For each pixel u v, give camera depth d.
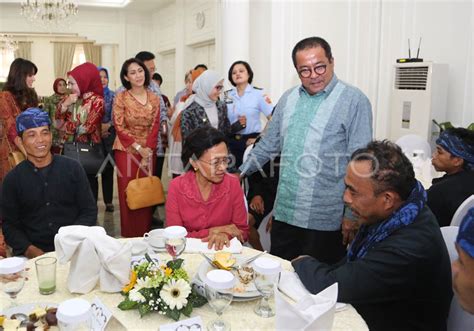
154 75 5.73
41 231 2.12
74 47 11.29
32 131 2.00
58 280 1.41
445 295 1.35
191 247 1.67
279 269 1.24
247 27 4.56
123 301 1.25
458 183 2.22
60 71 11.33
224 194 1.95
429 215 1.35
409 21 4.20
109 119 4.45
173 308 1.16
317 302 1.09
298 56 2.01
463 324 1.38
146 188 3.37
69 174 2.12
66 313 0.98
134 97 3.50
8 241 2.08
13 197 2.05
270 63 4.84
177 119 3.61
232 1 4.48
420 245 1.28
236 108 3.88
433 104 3.75
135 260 1.48
